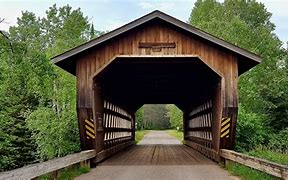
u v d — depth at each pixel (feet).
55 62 44.60
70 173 34.78
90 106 44.70
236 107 44.62
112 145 64.64
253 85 94.38
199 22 108.47
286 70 102.53
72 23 106.32
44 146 64.28
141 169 41.19
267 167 27.89
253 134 67.67
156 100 105.19
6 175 20.15
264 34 110.11
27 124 66.08
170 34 45.73
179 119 190.39
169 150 79.05
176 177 34.53
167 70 58.39
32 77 59.52
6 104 65.21
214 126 52.37
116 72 59.26
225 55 45.32
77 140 65.51
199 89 72.43
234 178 33.78
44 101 68.95
